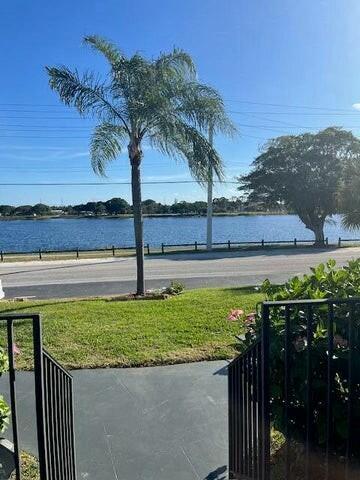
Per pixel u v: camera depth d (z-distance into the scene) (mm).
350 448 2527
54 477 2707
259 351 2723
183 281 16234
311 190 30703
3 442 2930
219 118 12039
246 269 19203
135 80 11977
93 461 3623
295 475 2900
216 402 4672
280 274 17500
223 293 11180
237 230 64688
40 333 2332
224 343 6566
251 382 2928
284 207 33406
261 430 2650
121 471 3486
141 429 4129
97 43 11977
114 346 6473
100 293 14117
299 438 2807
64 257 25688
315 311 2824
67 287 15414
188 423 4234
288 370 2551
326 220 32562
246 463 3000
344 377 2646
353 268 3623
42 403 2373
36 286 15727
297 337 2725
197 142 11875
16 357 5961
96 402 4703
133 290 14484
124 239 50688
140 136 12648
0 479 2863
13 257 26047
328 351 2467
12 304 10484
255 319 3346
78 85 11969
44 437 2404
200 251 27922
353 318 2469
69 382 3307
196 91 11984
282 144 32062
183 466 3547
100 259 24469
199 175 12156
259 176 32500
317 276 3367
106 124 12516
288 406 2627
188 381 5246
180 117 11938
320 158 30578
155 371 5574
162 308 9070
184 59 12125
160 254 26547
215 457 3666
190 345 6512
